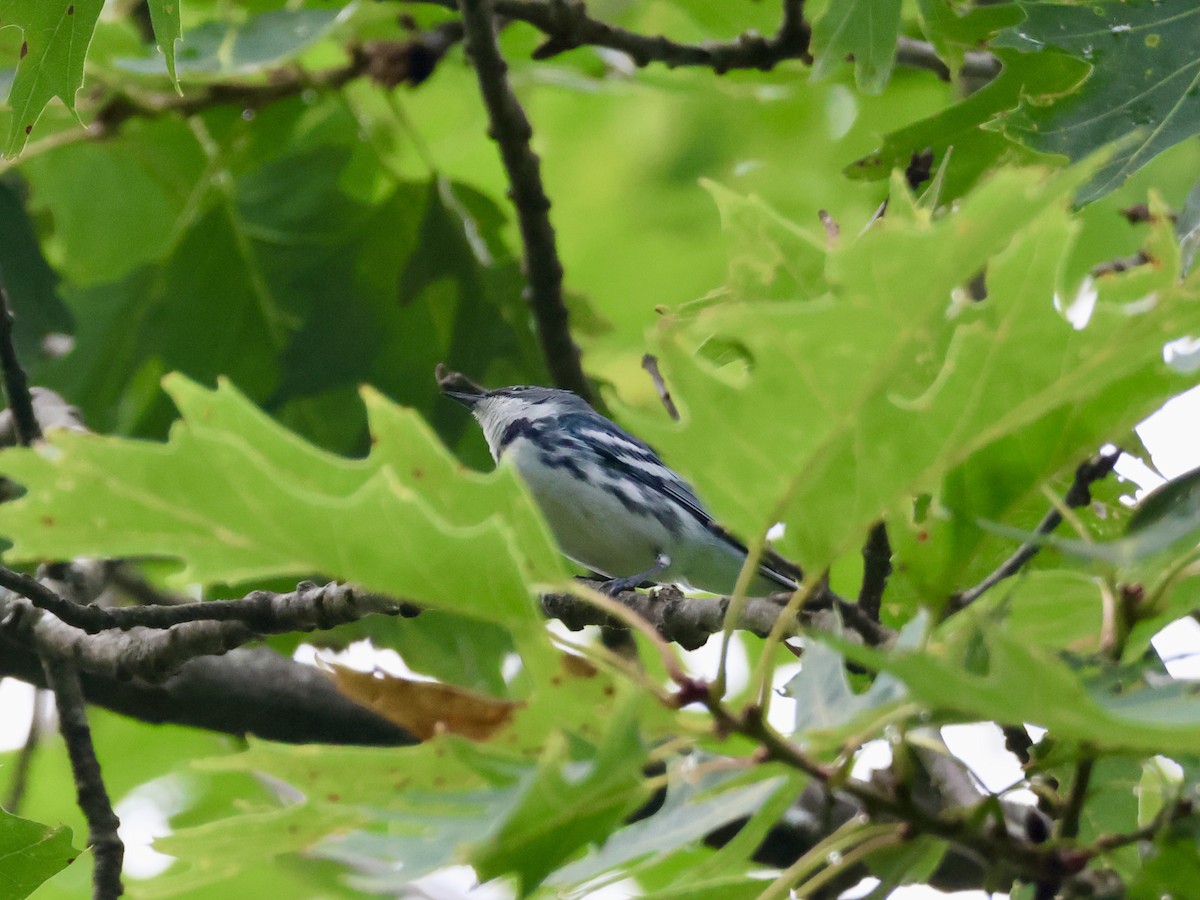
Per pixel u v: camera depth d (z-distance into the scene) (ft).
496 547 14.92
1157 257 14.71
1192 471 16.99
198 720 41.01
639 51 40.65
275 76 43.70
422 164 52.39
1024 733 20.01
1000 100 30.73
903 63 43.93
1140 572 16.47
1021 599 20.79
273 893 43.24
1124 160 24.45
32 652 39.32
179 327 48.26
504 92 37.45
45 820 48.83
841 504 15.23
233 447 14.38
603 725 15.83
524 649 15.56
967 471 16.57
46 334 44.42
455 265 46.60
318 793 16.01
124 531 14.83
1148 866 16.87
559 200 60.08
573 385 41.01
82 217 50.34
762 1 47.55
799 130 56.90
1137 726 13.23
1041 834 18.29
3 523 14.60
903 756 16.21
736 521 15.19
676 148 58.65
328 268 47.67
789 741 15.81
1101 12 24.97
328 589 29.35
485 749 15.40
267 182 47.98
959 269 13.69
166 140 46.83
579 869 17.87
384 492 14.58
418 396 47.55
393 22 44.27
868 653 13.28
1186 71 24.68
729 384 14.48
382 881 14.53
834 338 14.14
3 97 38.45
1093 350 14.66
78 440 14.29
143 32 46.34
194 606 29.14
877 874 17.97
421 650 44.52
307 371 47.01
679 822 17.99
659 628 28.37
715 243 59.93
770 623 25.84
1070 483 25.45
